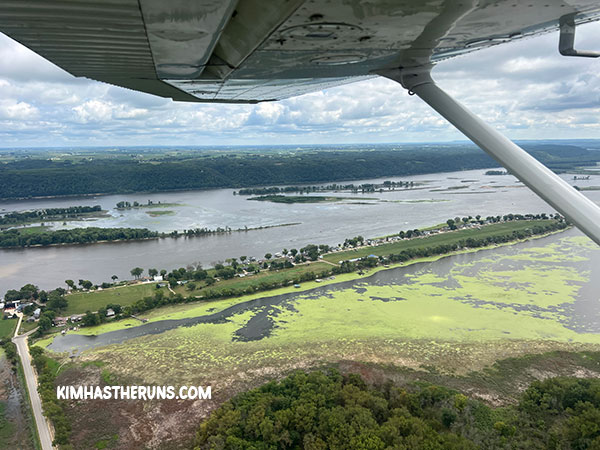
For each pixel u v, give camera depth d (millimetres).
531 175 4621
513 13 4039
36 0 2514
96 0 2543
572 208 4336
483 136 5117
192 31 3182
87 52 3697
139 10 2736
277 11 3355
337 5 3172
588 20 4836
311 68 5379
